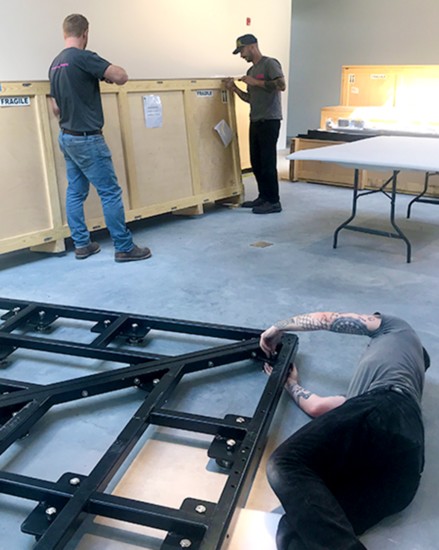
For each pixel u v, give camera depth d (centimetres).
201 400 221
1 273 367
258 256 394
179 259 390
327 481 150
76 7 557
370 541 152
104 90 414
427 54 832
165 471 182
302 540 132
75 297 324
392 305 306
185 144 489
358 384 181
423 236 440
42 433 203
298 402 213
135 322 275
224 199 566
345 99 727
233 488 158
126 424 204
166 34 653
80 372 246
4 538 157
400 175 593
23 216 379
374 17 868
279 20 805
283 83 491
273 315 294
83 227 393
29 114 372
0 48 505
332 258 387
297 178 679
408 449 150
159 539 155
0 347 257
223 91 520
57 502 158
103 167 364
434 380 228
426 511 163
